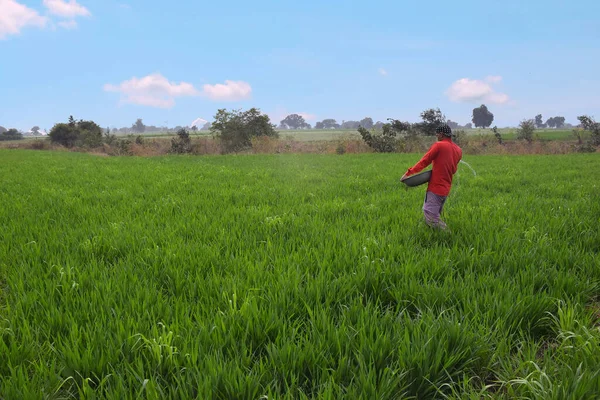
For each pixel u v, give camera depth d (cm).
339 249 545
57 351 303
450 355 299
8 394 250
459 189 1164
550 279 438
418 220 734
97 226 707
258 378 264
